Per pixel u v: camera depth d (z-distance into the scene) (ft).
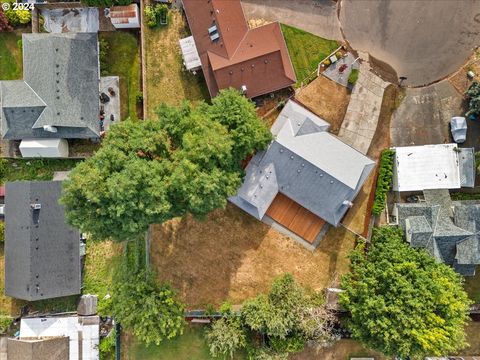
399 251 108.27
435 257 110.83
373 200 119.34
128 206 94.79
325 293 117.70
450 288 101.81
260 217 117.50
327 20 120.67
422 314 100.22
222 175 99.76
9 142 125.29
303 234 121.19
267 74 115.03
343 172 112.68
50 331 121.29
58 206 119.24
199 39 117.08
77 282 120.16
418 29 119.34
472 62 119.03
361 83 120.37
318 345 120.57
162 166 97.96
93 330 120.88
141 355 122.42
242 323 114.62
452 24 119.14
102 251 124.16
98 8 124.26
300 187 116.16
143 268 117.19
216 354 119.03
